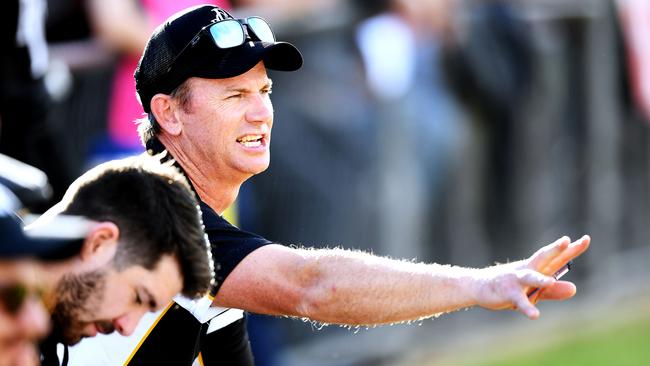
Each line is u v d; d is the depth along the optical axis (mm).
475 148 24375
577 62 26891
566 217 27172
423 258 23719
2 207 6480
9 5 15195
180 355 9234
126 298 8148
